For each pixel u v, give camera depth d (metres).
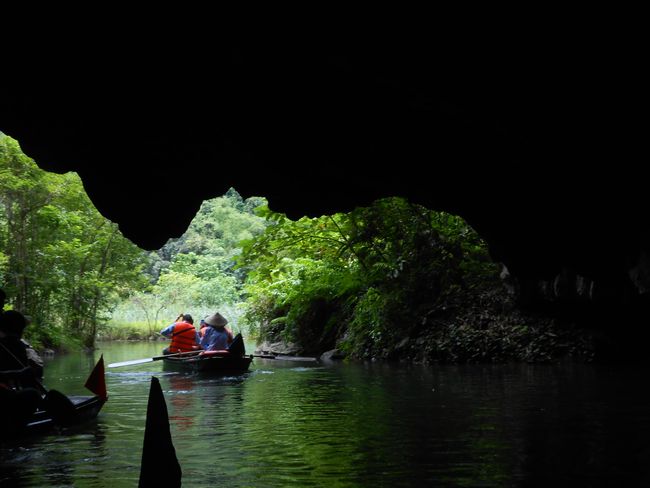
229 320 27.22
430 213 14.23
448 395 7.91
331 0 4.99
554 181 7.39
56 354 19.20
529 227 8.71
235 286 33.56
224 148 7.04
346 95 6.23
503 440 5.31
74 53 5.86
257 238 15.41
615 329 11.46
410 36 5.13
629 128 5.75
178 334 14.12
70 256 20.69
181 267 34.34
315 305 16.86
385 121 6.59
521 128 6.06
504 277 12.22
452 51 5.19
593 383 8.55
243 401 8.02
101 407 7.56
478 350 12.27
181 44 5.70
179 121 6.63
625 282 9.21
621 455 4.73
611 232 7.93
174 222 7.70
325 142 6.96
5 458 5.10
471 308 13.12
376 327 14.05
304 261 16.36
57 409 6.18
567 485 4.05
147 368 13.55
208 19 5.39
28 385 6.21
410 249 14.22
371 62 5.44
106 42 5.75
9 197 19.00
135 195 7.29
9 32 5.66
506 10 4.77
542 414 6.41
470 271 13.70
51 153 7.01
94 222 22.70
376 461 4.73
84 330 22.50
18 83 6.18
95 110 6.48
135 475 4.55
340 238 15.67
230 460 4.88
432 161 7.25
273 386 9.59
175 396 8.65
